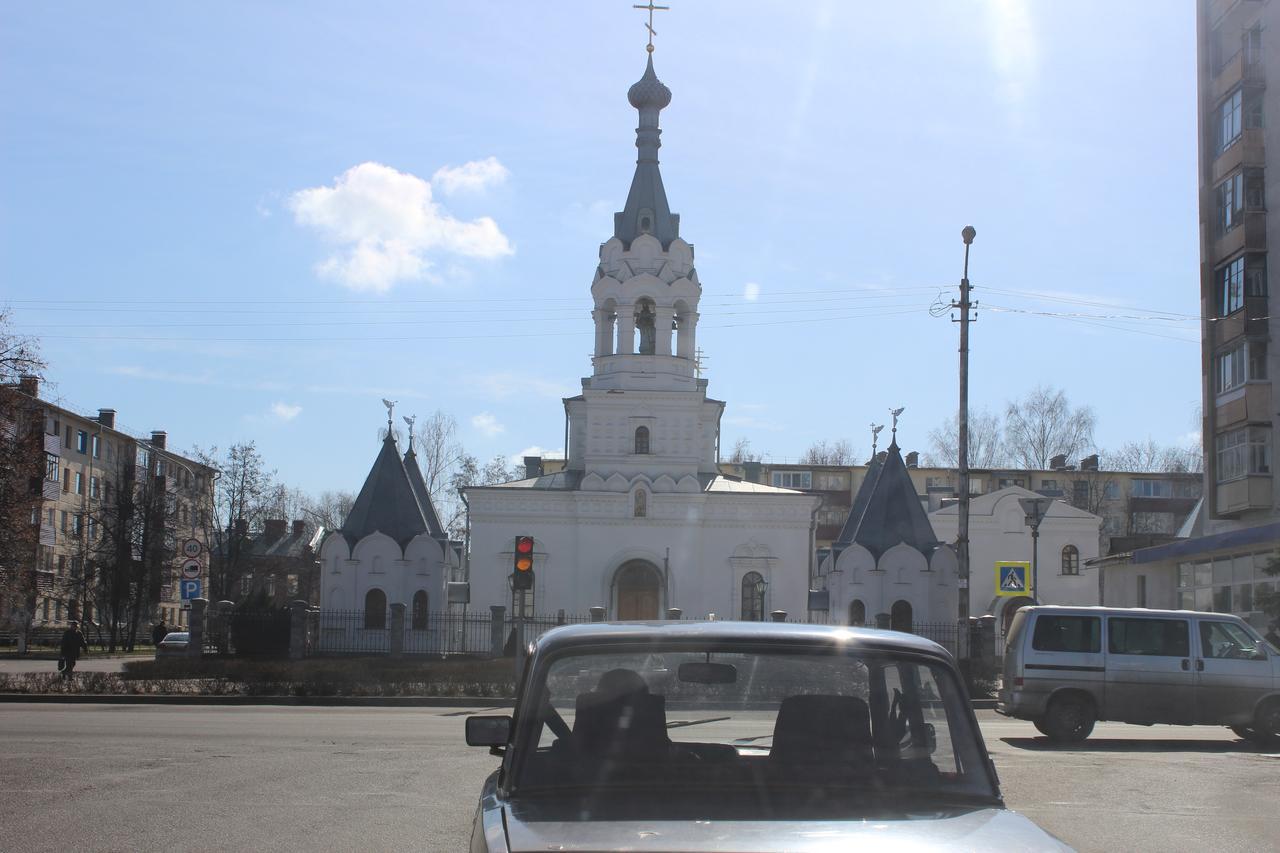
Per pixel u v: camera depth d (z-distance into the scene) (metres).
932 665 5.23
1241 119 39.25
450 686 30.38
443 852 9.89
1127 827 11.35
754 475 75.62
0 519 42.12
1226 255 40.00
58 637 72.25
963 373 33.75
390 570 50.28
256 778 13.98
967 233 33.88
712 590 52.72
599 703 5.11
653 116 56.41
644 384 54.28
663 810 4.60
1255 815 12.08
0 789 12.91
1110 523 86.50
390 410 53.00
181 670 33.72
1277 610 33.38
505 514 52.97
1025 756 17.27
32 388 44.44
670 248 55.22
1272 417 38.09
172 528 70.31
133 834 10.49
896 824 4.45
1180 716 19.70
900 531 50.69
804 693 5.15
